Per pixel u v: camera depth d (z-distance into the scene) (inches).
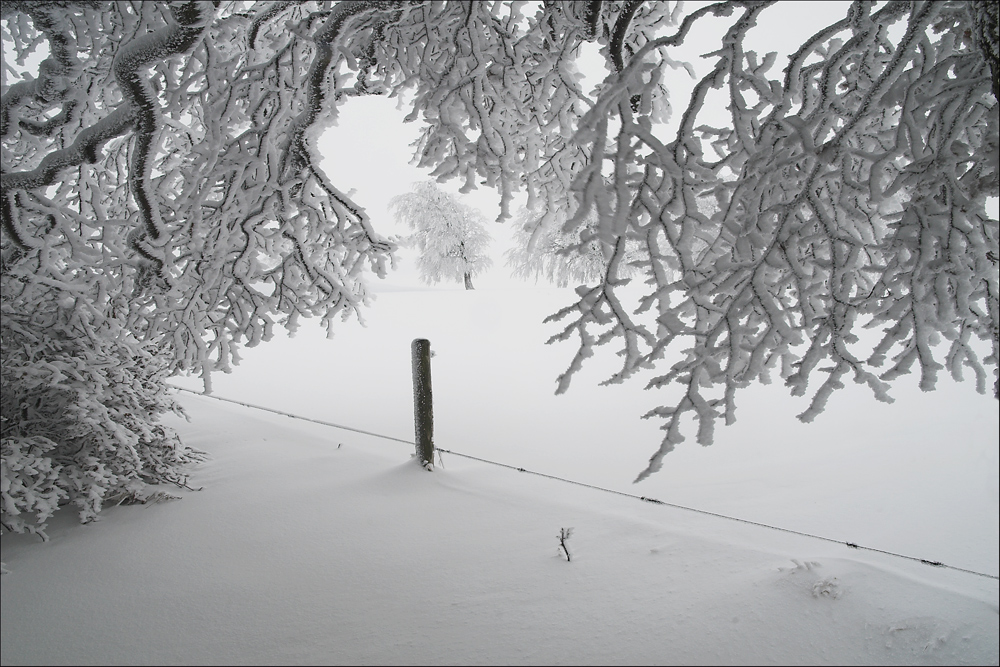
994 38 68.4
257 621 82.2
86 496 112.1
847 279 87.3
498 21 126.6
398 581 91.8
